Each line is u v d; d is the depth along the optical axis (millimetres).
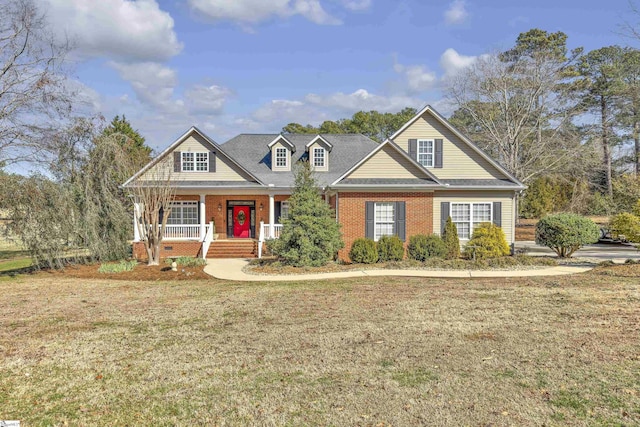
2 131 18672
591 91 38219
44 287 14031
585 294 10484
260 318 9000
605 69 37156
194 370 6113
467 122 38375
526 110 33344
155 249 18891
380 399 5012
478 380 5457
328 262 17859
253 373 5930
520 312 8875
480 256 18891
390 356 6410
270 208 24141
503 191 20984
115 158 20203
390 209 19500
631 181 26016
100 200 19938
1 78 19203
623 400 4824
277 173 26109
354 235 19344
